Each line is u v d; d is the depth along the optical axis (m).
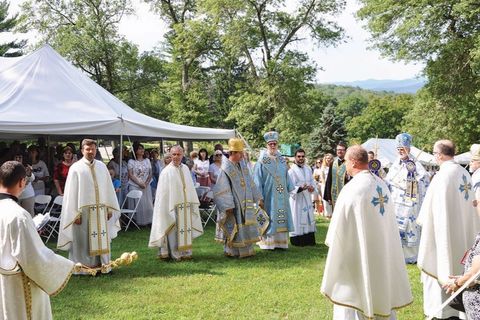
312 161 32.78
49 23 32.25
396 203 7.89
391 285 4.52
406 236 7.84
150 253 8.55
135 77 34.69
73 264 3.47
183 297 6.04
